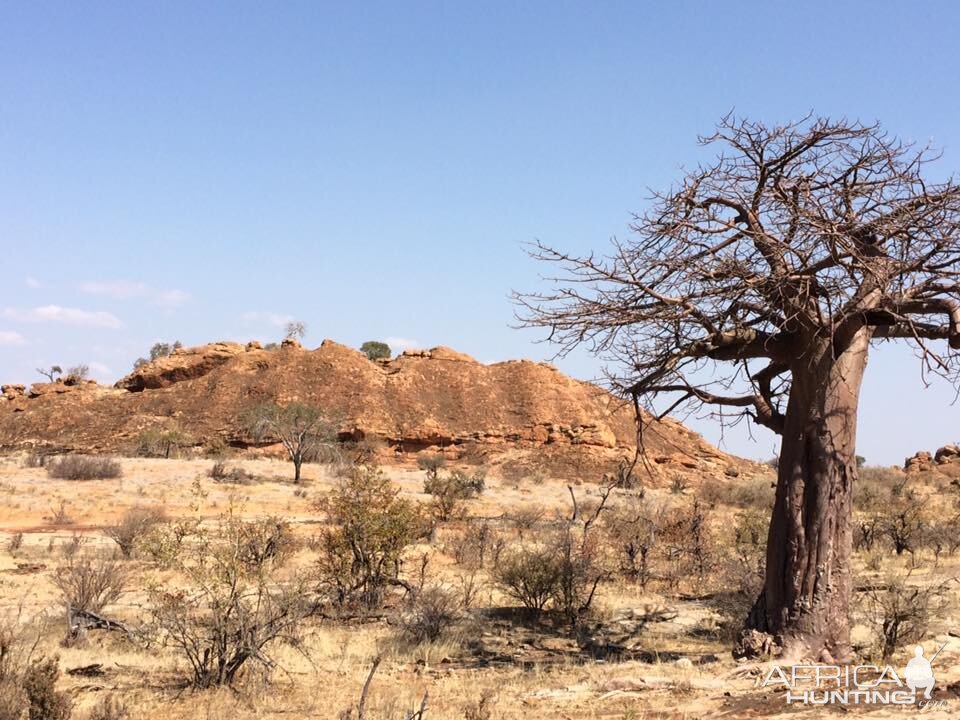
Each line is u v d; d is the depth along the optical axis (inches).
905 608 468.4
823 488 397.4
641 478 2529.5
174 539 639.1
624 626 589.0
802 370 404.5
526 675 422.9
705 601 682.8
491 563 836.6
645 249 406.0
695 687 354.0
